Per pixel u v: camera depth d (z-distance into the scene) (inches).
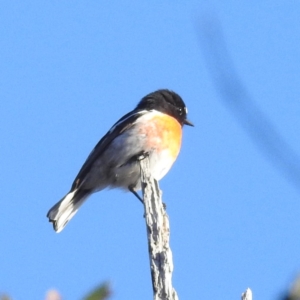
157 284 254.7
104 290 154.9
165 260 259.8
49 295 151.9
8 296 153.4
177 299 253.0
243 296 231.9
